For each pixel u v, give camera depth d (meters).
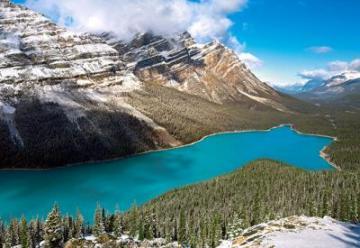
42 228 130.25
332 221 91.19
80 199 194.12
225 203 165.00
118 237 125.06
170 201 172.38
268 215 132.62
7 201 189.12
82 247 109.12
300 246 68.19
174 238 137.12
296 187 183.00
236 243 81.81
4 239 124.88
